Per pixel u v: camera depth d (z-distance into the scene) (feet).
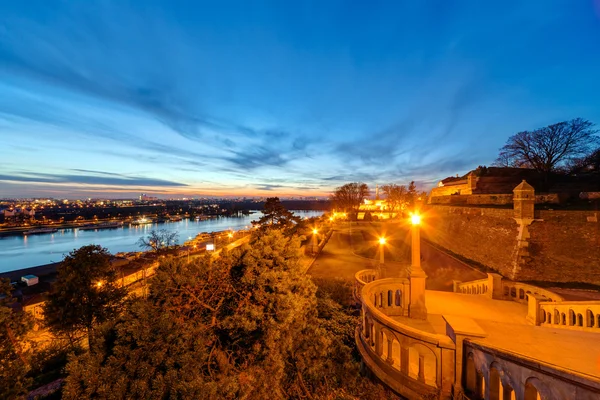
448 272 71.20
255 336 16.28
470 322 20.11
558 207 67.36
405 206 268.21
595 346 19.20
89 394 11.40
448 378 18.48
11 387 18.06
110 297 35.81
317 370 19.15
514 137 142.82
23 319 23.16
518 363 14.44
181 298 15.85
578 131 127.75
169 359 12.50
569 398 12.03
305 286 20.83
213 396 11.72
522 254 56.54
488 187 132.36
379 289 32.86
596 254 50.21
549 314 28.17
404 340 20.21
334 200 344.69
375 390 20.38
